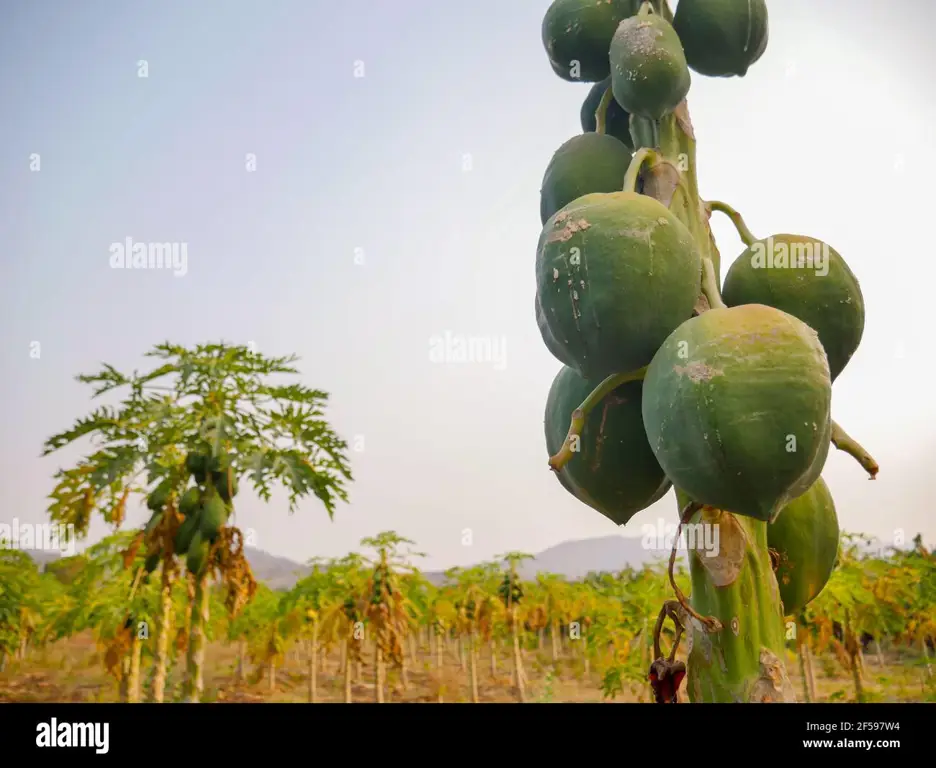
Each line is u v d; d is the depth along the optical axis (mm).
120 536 13984
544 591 27375
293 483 9039
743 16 2010
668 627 17969
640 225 1532
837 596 15586
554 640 28984
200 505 8617
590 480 1779
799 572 1852
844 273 1847
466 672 28609
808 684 16344
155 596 13977
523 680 24844
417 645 35688
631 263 1507
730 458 1340
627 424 1735
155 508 8625
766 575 1588
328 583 21312
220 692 25859
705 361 1372
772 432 1329
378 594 17859
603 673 23594
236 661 28328
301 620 22281
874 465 1493
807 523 1861
